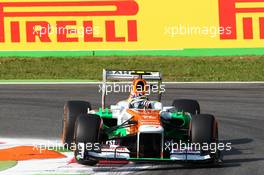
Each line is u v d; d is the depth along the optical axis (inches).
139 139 1301.7
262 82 2935.5
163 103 2295.8
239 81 2977.4
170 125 1488.7
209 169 1342.3
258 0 3361.2
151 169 1331.2
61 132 1785.2
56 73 3203.7
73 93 2524.6
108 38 3393.2
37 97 2402.8
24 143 1627.7
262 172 1320.1
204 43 3393.2
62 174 1272.1
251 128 1865.2
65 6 3383.4
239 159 1461.6
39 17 3388.3
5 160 1413.6
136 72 1528.1
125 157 1293.1
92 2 3373.5
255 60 3410.4
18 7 3383.4
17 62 3368.6
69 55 3422.7
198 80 3016.7
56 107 2191.2
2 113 2069.4
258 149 1588.3
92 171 1302.9
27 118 1990.7
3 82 2869.1
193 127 1350.9
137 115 1381.6
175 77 3097.9
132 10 3373.5
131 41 3395.7
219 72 3211.1
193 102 1630.2
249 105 2268.7
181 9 3376.0
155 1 3366.1
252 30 3380.9
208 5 3373.5
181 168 1347.2
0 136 1724.9
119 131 1429.6
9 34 3395.7
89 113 1429.6
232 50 3400.6
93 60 3395.7
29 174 1269.7
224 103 2308.1
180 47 3403.1
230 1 3366.1
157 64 3336.6
